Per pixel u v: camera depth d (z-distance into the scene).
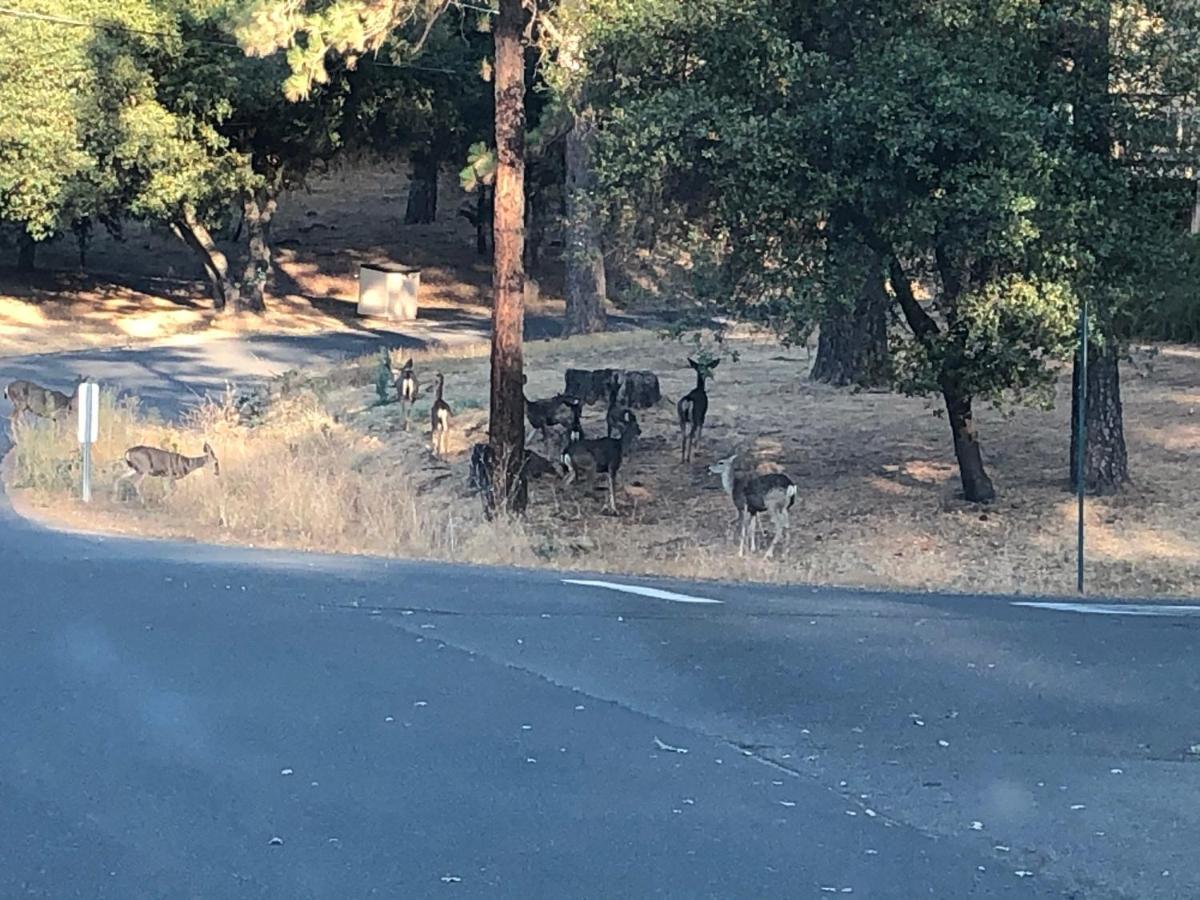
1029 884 5.21
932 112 14.85
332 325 48.34
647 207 16.66
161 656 8.59
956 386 17.67
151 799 5.96
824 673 8.49
